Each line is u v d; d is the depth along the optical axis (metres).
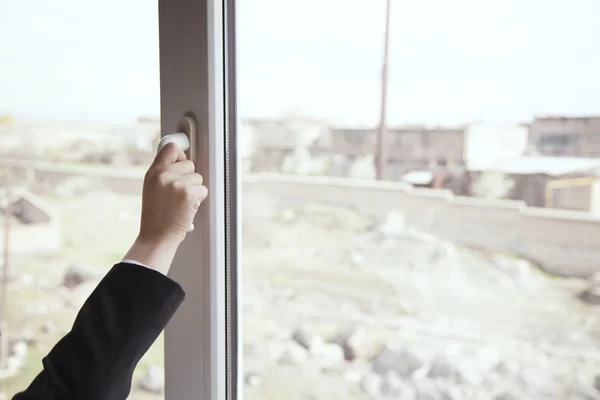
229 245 0.72
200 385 0.69
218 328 0.68
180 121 0.65
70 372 0.52
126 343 0.54
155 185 0.59
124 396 0.55
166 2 0.65
